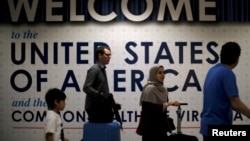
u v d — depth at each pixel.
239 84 5.89
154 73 4.46
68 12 5.89
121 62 5.88
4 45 5.91
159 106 4.25
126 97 5.89
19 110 5.91
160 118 4.25
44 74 5.90
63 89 5.89
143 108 4.32
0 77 5.93
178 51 5.89
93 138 4.52
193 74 5.88
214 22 5.89
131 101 5.88
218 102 3.20
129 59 5.89
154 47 5.88
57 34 5.90
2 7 5.92
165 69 5.88
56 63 5.90
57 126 3.67
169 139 4.25
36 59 5.90
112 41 5.89
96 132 4.51
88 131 4.55
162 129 4.24
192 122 5.88
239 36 5.90
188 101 5.88
